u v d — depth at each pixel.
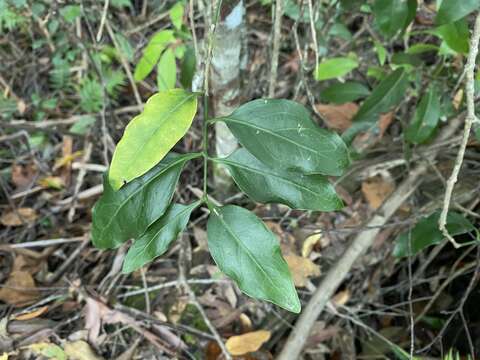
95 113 0.62
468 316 0.54
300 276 0.53
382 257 0.55
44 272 0.54
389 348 0.54
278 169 0.28
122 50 0.58
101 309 0.49
